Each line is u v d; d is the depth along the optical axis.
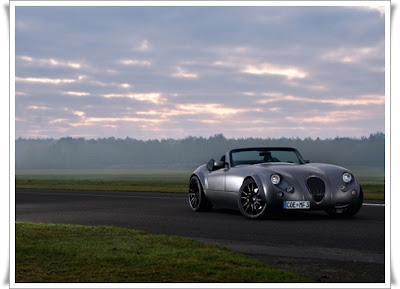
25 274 5.48
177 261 5.93
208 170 12.05
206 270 5.57
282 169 10.43
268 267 5.83
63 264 5.87
